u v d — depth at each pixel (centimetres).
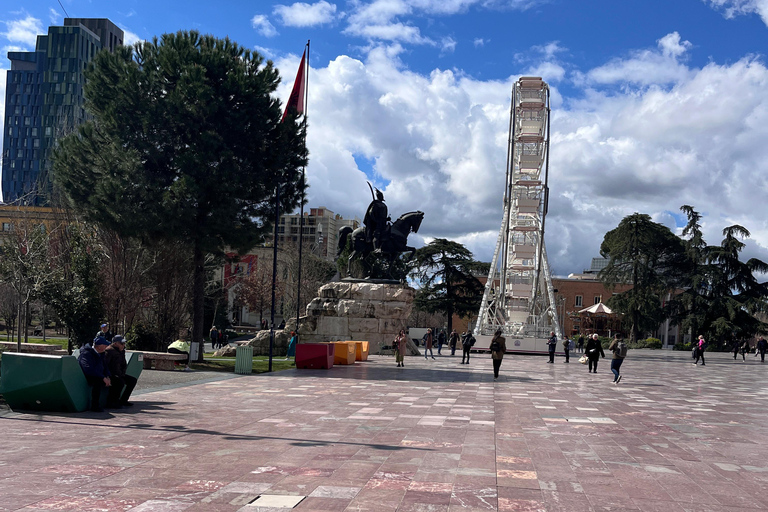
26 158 15488
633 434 1131
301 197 3119
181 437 991
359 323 3766
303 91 3359
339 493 670
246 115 2698
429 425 1173
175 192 2522
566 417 1341
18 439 953
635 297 7544
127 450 878
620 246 7669
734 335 7206
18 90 15675
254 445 933
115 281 3128
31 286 2980
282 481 716
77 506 600
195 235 2639
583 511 629
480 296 7925
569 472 803
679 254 7962
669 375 3038
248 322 9544
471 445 973
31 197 4228
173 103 2566
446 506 632
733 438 1117
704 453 962
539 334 5847
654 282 7800
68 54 15612
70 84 15538
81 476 720
